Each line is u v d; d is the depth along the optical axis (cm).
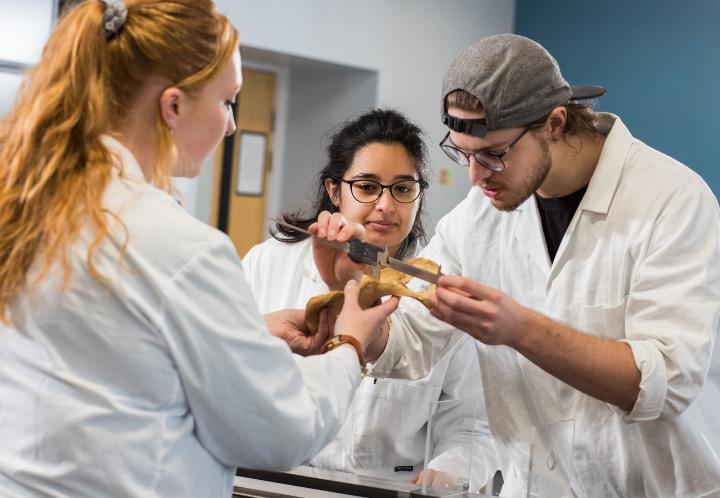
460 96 164
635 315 174
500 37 169
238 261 123
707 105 507
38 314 117
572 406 189
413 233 224
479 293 157
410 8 553
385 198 206
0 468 119
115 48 121
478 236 202
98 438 116
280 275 236
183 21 122
